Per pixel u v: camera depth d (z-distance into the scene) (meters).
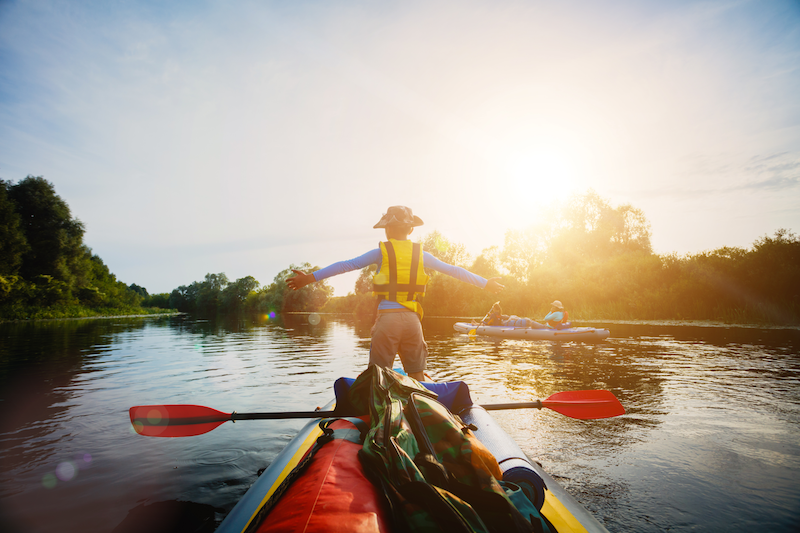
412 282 2.70
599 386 4.86
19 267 31.31
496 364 6.68
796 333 11.80
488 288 2.94
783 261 16.98
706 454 2.75
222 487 2.30
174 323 24.73
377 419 1.53
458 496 1.22
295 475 1.26
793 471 2.47
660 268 21.31
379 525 0.98
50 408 4.03
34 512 2.00
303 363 7.12
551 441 3.01
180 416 2.26
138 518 1.94
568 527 1.42
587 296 22.81
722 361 6.67
